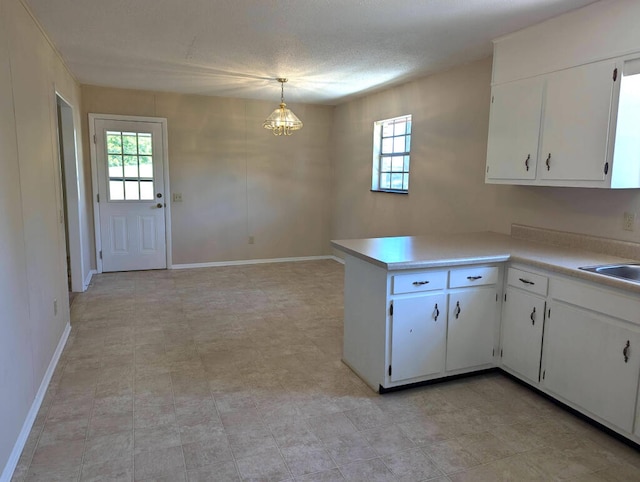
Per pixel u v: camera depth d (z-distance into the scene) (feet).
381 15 9.63
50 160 10.89
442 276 9.12
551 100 9.41
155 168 19.63
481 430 7.89
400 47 11.91
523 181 10.17
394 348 8.96
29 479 6.46
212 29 10.75
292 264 21.89
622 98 8.14
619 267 8.28
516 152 10.32
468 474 6.73
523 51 10.10
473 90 13.17
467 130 13.47
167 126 19.56
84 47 12.19
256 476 6.62
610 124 8.27
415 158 16.01
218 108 20.33
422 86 15.53
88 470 6.68
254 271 20.24
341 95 19.24
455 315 9.41
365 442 7.52
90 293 16.26
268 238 22.16
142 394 9.02
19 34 8.43
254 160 21.35
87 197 18.58
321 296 16.21
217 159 20.66
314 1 8.93
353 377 9.91
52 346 10.06
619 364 7.34
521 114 10.16
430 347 9.29
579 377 8.07
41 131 10.02
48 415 8.17
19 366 7.33
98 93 18.33
